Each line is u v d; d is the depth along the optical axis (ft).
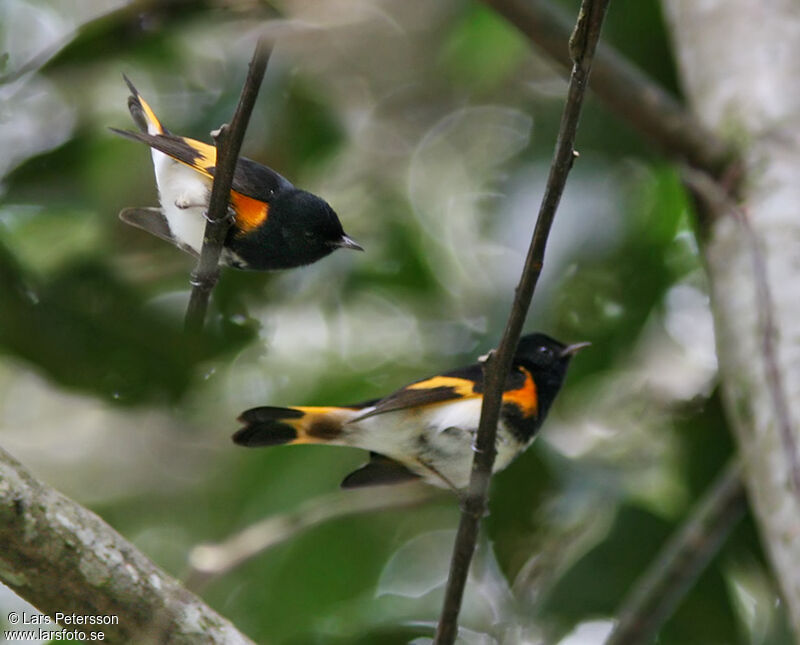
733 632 33.32
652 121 30.66
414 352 39.04
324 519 34.81
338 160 42.86
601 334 36.37
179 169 25.05
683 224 38.22
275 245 25.50
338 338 39.60
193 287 21.13
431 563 37.93
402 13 48.78
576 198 35.24
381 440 24.52
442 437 24.48
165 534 40.68
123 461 43.45
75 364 31.01
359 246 26.08
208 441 43.14
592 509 34.35
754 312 26.78
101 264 31.40
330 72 45.57
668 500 35.94
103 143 37.50
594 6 16.62
